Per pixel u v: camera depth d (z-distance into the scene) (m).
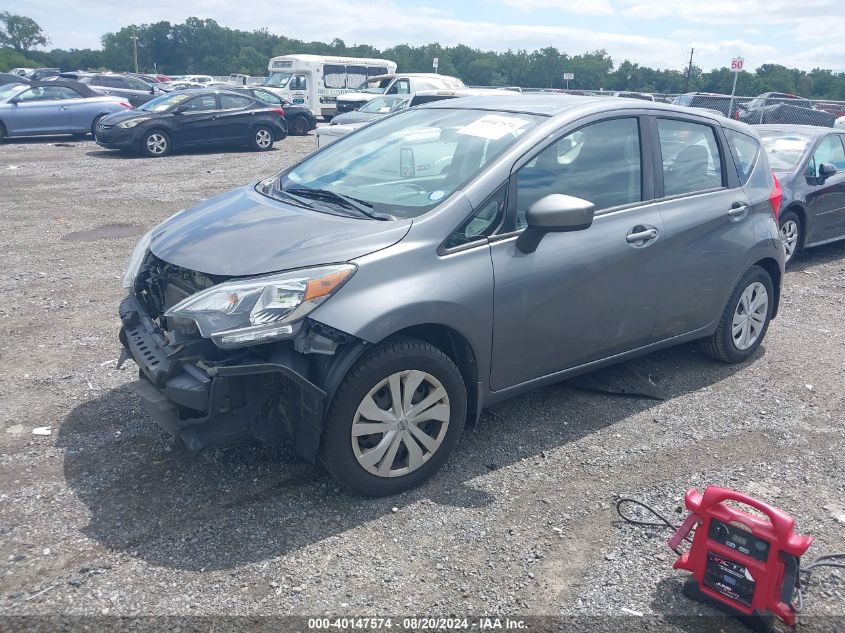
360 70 29.80
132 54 128.50
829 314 6.82
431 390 3.66
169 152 17.73
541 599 2.97
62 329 5.84
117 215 10.48
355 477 3.50
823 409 4.76
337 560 3.16
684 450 4.18
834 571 3.17
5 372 4.98
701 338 5.17
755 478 3.91
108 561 3.11
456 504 3.59
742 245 5.01
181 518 3.41
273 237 3.56
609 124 4.39
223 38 132.50
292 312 3.23
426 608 2.90
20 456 3.91
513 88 18.47
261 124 19.05
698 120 4.95
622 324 4.41
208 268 3.43
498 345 3.85
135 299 4.04
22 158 16.28
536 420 4.48
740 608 2.84
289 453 3.99
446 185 3.88
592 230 4.15
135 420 4.34
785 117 20.45
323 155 4.77
